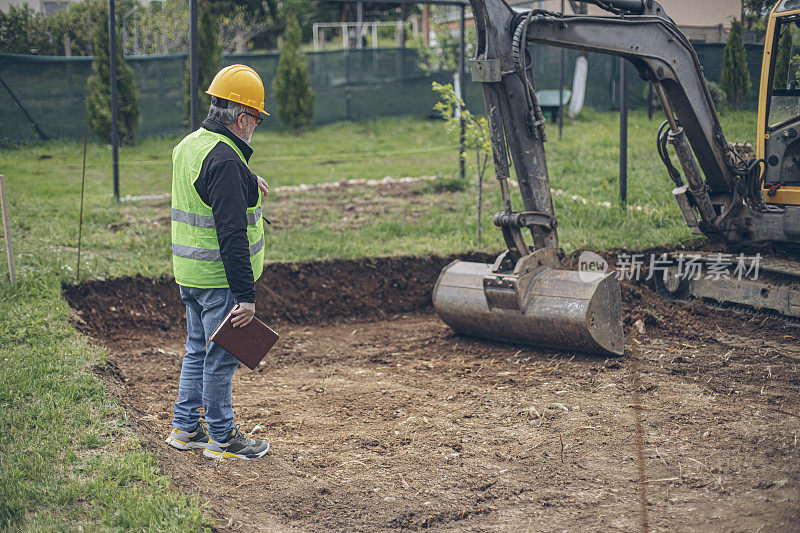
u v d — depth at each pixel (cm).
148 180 1194
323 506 357
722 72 889
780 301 632
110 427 398
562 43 546
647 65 593
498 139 555
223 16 2384
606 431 444
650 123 1326
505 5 532
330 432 461
